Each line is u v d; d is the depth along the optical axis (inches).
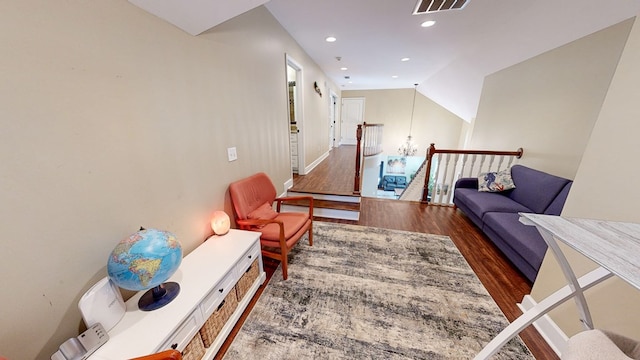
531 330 56.7
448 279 74.7
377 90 320.2
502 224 82.0
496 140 136.3
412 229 108.8
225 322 54.5
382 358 50.4
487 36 118.6
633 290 38.8
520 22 97.7
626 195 39.9
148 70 47.4
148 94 47.8
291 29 116.1
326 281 73.9
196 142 62.2
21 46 29.1
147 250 38.0
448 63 170.7
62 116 34.1
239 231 70.9
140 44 45.2
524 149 113.7
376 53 153.2
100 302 36.7
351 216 118.6
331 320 59.7
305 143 167.5
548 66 98.6
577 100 85.2
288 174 136.2
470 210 109.0
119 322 39.1
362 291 69.6
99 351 34.3
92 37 37.0
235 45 76.3
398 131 325.7
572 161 87.1
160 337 36.7
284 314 61.6
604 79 75.5
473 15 97.4
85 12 35.7
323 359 50.2
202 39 61.7
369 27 111.6
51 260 34.4
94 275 40.6
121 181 43.7
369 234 103.9
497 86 136.6
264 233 72.7
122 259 36.8
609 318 42.4
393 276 76.1
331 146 309.0
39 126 31.6
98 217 40.3
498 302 65.7
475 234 104.0
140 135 46.8
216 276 50.4
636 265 21.7
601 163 43.9
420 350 52.1
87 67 36.7
